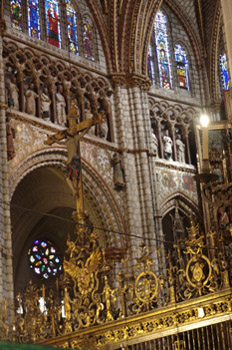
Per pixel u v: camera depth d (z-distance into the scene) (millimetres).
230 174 37875
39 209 40938
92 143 36875
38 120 34500
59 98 36250
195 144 42625
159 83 42531
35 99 35031
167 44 44094
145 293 16875
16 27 35156
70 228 43250
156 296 16688
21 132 33562
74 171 23500
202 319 15492
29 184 38938
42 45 36031
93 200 36812
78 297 17969
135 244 36562
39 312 18391
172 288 16453
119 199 37312
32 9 36469
